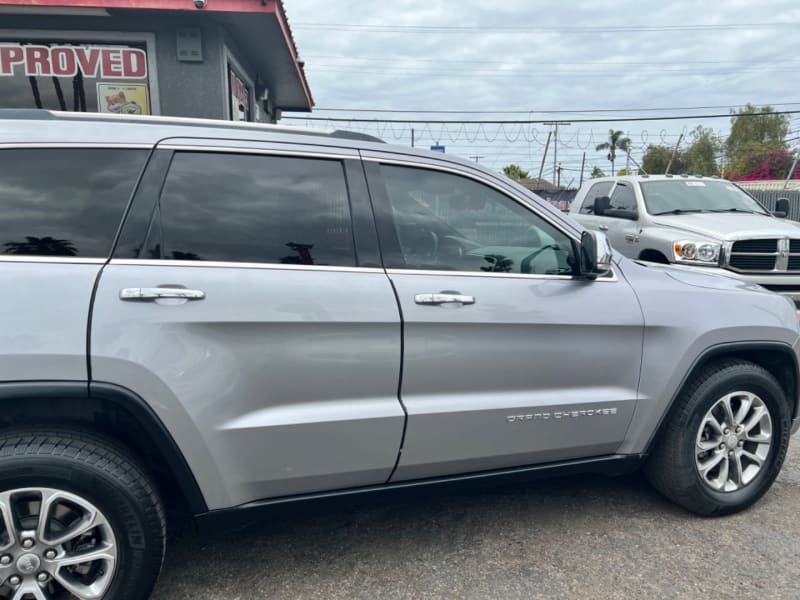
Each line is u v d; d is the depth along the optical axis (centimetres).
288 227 243
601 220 889
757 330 313
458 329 257
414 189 270
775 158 5147
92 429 216
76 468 204
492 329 263
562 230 288
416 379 253
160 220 226
